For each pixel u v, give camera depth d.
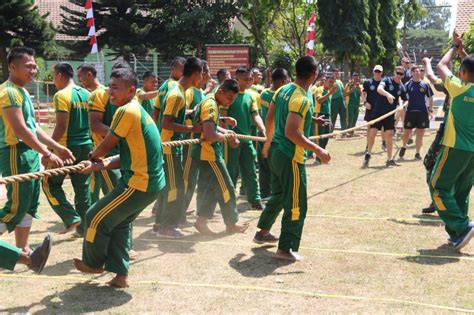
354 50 27.11
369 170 10.55
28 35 28.67
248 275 4.89
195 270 5.02
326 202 7.83
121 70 4.30
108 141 4.24
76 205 5.94
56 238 6.09
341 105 15.05
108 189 5.61
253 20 29.44
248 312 4.09
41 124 19.75
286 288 4.57
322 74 14.18
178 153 5.98
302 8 28.95
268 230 5.70
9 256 4.13
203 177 6.14
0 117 4.84
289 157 5.10
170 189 5.99
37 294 4.44
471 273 4.93
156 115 6.26
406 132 11.70
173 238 6.08
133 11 28.64
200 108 5.91
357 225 6.58
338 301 4.29
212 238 6.10
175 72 6.38
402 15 41.19
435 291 4.50
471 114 5.41
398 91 11.02
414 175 9.97
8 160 4.86
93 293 4.46
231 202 6.20
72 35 29.30
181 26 28.67
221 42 29.31
